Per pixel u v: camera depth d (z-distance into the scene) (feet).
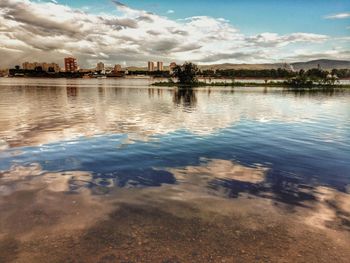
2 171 33.68
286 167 36.40
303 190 28.53
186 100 156.97
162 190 28.35
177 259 17.03
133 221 21.79
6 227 20.66
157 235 19.77
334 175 33.17
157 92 247.29
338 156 41.75
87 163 37.29
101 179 31.32
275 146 48.08
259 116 89.71
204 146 47.57
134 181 30.83
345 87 368.48
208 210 23.85
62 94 209.97
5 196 26.30
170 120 77.82
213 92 251.80
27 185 29.19
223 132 61.00
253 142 51.06
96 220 21.89
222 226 21.12
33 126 65.46
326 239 19.42
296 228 20.92
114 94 214.28
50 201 25.32
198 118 82.84
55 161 38.06
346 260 17.08
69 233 19.94
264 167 36.29
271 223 21.63
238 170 34.96
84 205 24.58
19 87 337.72
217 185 29.84
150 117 83.71
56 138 52.65
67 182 30.27
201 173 33.76
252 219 22.27
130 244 18.62
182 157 40.65
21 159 38.75
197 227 20.95
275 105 129.90
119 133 58.03
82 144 47.98
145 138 53.52
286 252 17.85
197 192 27.89
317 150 45.42
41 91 251.60
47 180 30.81
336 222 21.89
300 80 389.60
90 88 324.39
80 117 82.17
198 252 17.79
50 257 17.16
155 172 33.96
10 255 17.35
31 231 20.13
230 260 16.99
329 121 80.38
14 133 56.90
